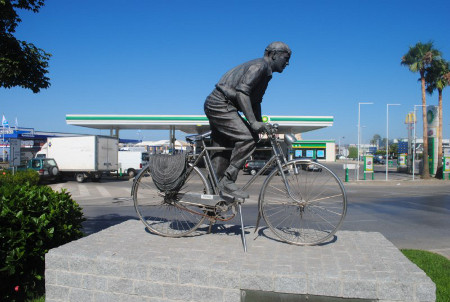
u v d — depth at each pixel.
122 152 28.17
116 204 12.12
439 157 28.89
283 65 4.10
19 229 3.66
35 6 5.09
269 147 4.04
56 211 4.04
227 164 4.28
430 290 2.70
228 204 3.97
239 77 3.97
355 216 9.50
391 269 2.97
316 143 44.34
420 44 26.89
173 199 4.20
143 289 3.11
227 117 3.98
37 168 21.27
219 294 2.96
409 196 14.99
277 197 4.52
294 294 2.85
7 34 5.01
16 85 5.27
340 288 2.78
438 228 7.96
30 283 3.75
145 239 3.97
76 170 23.19
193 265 3.04
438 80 27.41
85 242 3.79
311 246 3.73
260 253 3.45
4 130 48.75
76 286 3.27
